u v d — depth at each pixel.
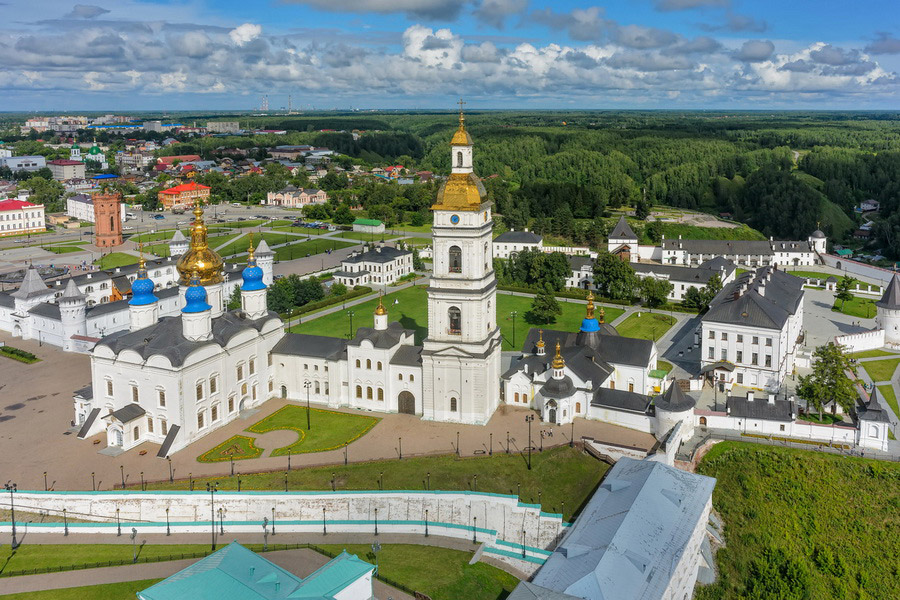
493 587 109.50
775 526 130.12
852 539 127.75
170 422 141.88
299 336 172.88
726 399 167.12
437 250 148.62
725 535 128.75
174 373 138.75
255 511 124.25
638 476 116.25
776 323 176.62
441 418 155.38
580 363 160.62
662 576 93.88
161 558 112.81
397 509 124.94
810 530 129.50
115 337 152.75
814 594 117.81
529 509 121.38
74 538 121.00
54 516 126.25
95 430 149.62
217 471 133.12
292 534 122.31
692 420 149.12
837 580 121.19
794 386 180.62
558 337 174.00
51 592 103.25
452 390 153.25
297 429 151.62
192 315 145.25
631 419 150.00
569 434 147.50
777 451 143.75
